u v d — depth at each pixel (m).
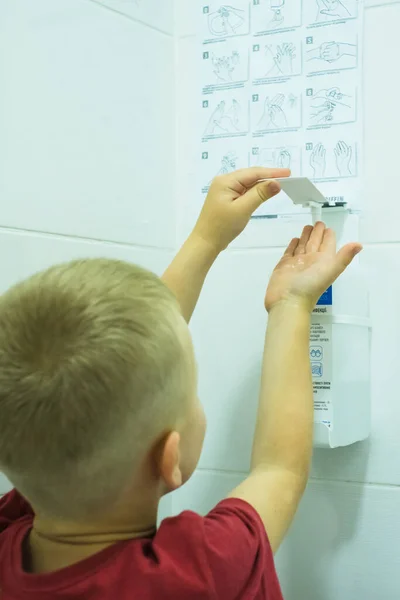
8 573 0.52
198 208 1.03
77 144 0.90
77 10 0.91
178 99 1.05
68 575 0.49
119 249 0.96
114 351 0.46
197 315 1.02
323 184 0.94
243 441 0.98
